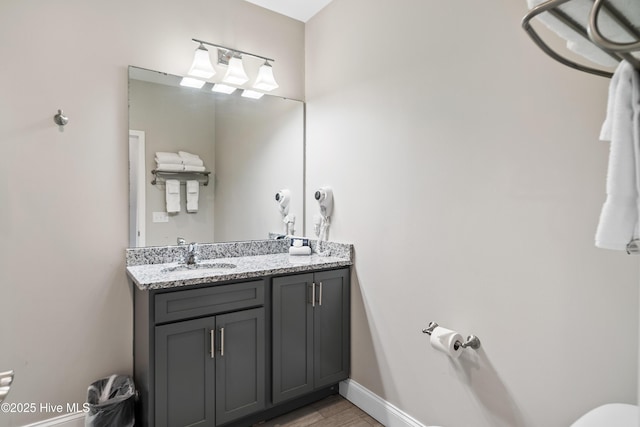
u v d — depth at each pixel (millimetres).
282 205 2600
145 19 2061
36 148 1756
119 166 1985
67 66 1831
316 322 2113
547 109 1321
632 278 1122
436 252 1728
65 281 1833
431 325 1650
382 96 2020
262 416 2006
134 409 1774
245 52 2432
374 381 2080
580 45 813
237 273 1814
